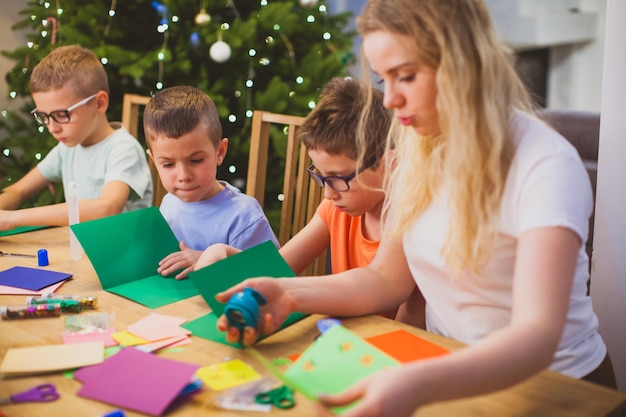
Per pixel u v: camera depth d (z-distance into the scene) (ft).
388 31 2.73
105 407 2.48
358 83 3.93
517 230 2.91
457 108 2.74
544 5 13.87
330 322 3.11
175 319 3.34
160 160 4.84
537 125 2.96
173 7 8.77
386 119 3.90
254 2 9.43
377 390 2.02
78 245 4.43
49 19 9.18
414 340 3.11
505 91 2.91
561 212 2.61
